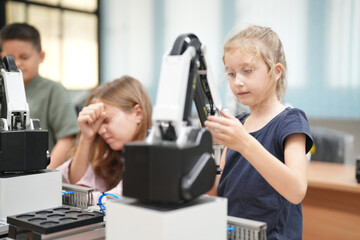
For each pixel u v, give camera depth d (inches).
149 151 22.0
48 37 149.4
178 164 21.5
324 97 116.3
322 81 116.5
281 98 41.1
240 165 39.8
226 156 41.7
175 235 21.4
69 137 64.4
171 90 23.6
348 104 112.4
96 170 53.7
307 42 118.3
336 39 113.2
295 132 35.1
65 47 155.2
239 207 38.6
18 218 28.0
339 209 73.3
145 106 53.3
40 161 34.9
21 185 33.1
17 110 34.6
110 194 34.5
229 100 69.7
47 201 34.9
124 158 23.4
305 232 77.4
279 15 123.1
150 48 155.4
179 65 23.7
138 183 22.5
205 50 27.2
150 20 154.9
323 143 94.1
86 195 36.1
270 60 36.0
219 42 137.8
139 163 22.5
